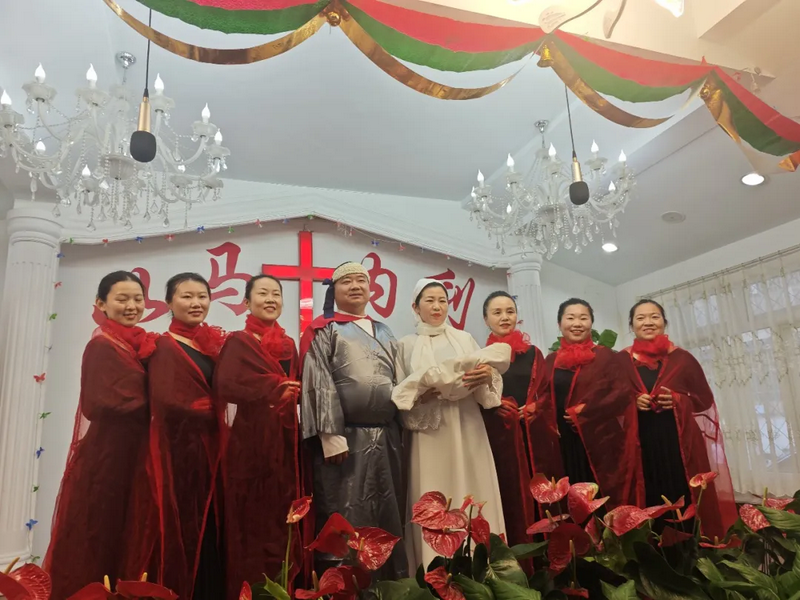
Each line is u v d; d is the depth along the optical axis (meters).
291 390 1.92
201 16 1.58
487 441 2.11
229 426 1.83
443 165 4.12
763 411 4.04
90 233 3.62
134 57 2.94
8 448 3.09
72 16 2.57
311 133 3.67
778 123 2.36
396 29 1.74
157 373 1.79
